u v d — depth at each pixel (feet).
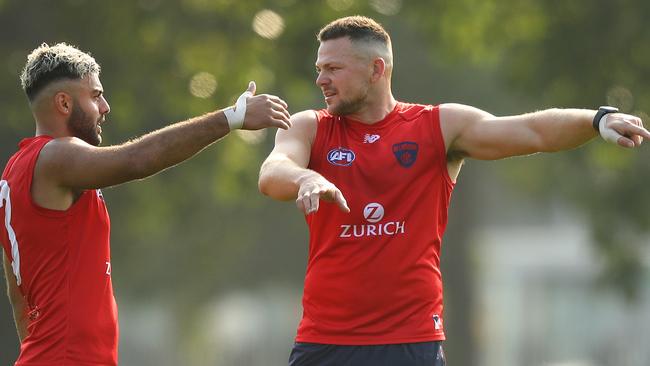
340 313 76.13
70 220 73.92
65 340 73.46
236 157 290.56
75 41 258.98
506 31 275.59
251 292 572.10
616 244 323.98
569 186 381.60
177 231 367.04
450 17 274.36
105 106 76.43
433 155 77.15
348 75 76.95
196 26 264.52
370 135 77.41
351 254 75.87
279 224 470.39
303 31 256.11
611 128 72.49
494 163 425.69
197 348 531.91
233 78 258.57
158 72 262.67
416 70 376.27
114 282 392.06
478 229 527.81
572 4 266.57
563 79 267.80
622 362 561.43
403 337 75.56
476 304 455.63
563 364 581.94
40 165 73.00
